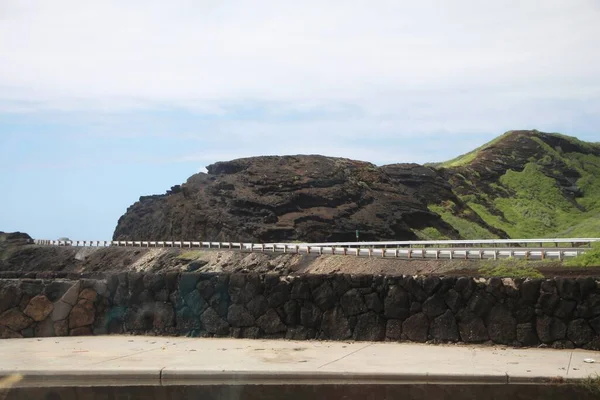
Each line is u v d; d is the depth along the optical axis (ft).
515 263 104.22
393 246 250.98
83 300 65.46
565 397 38.24
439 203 357.82
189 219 308.19
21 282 65.21
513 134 474.90
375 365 46.44
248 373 45.27
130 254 298.56
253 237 283.59
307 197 307.37
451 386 41.83
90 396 42.01
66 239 385.50
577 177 439.63
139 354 53.06
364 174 340.59
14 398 41.83
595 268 77.61
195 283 63.62
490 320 53.31
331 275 59.11
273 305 60.39
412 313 55.98
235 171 333.83
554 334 51.39
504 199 401.70
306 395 40.60
